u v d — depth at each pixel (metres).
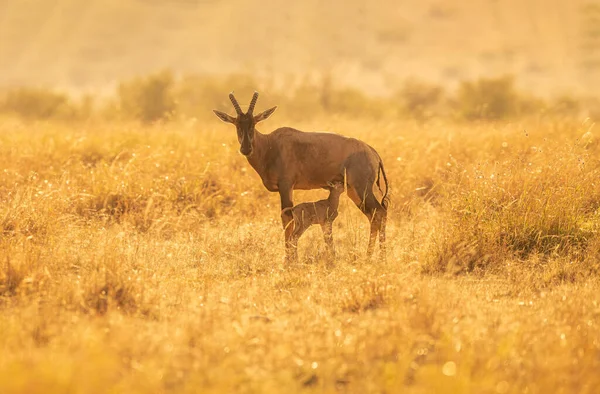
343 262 33.19
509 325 23.06
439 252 32.75
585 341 22.12
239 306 26.44
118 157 49.22
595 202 37.09
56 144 54.62
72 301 25.89
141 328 23.05
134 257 32.91
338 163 35.84
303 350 21.03
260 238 37.06
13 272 28.17
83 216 40.50
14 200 37.22
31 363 19.19
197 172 46.62
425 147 52.31
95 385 18.08
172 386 19.28
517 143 53.94
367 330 22.09
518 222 34.28
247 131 35.47
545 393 19.05
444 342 21.53
